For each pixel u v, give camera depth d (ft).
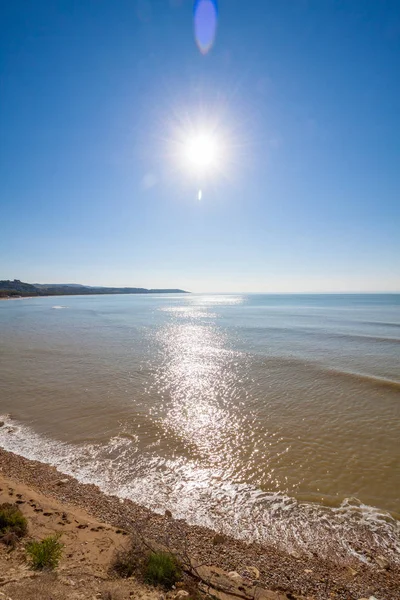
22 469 31.89
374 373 65.67
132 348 95.30
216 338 114.83
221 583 16.96
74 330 137.08
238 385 59.72
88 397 52.54
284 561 20.98
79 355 84.79
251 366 73.56
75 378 63.16
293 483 30.01
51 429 41.01
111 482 30.19
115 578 15.55
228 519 25.40
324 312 243.19
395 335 115.96
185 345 100.63
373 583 19.11
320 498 27.84
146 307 326.03
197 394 54.80
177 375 66.28
